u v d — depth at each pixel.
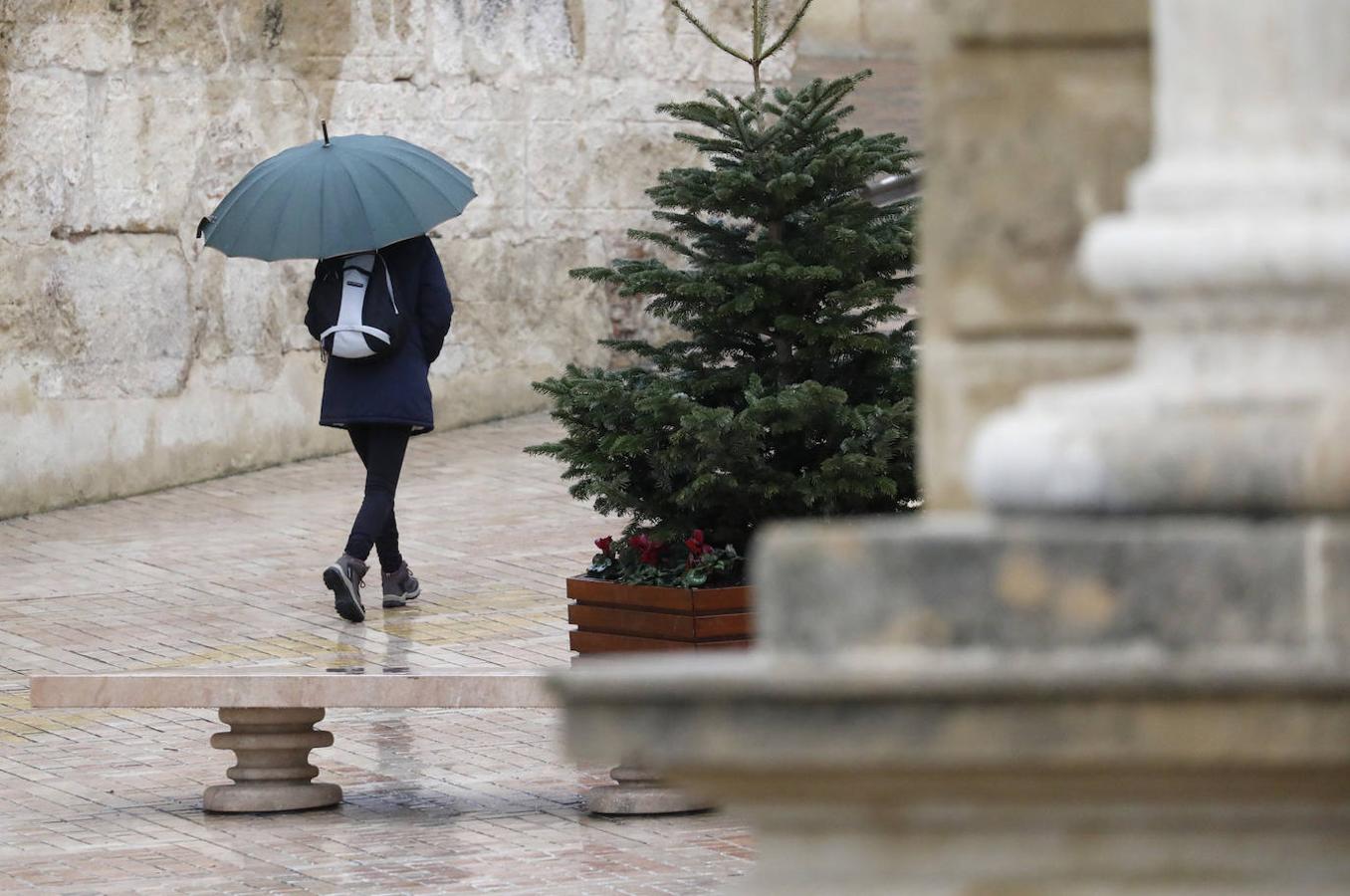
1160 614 7.11
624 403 21.92
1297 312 7.39
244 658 28.08
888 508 21.84
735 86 48.41
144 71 42.50
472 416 46.12
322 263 29.66
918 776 7.07
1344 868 7.12
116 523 39.38
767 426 21.48
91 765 23.55
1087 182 8.03
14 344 40.66
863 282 21.62
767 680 7.05
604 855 18.88
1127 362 8.03
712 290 21.64
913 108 48.91
